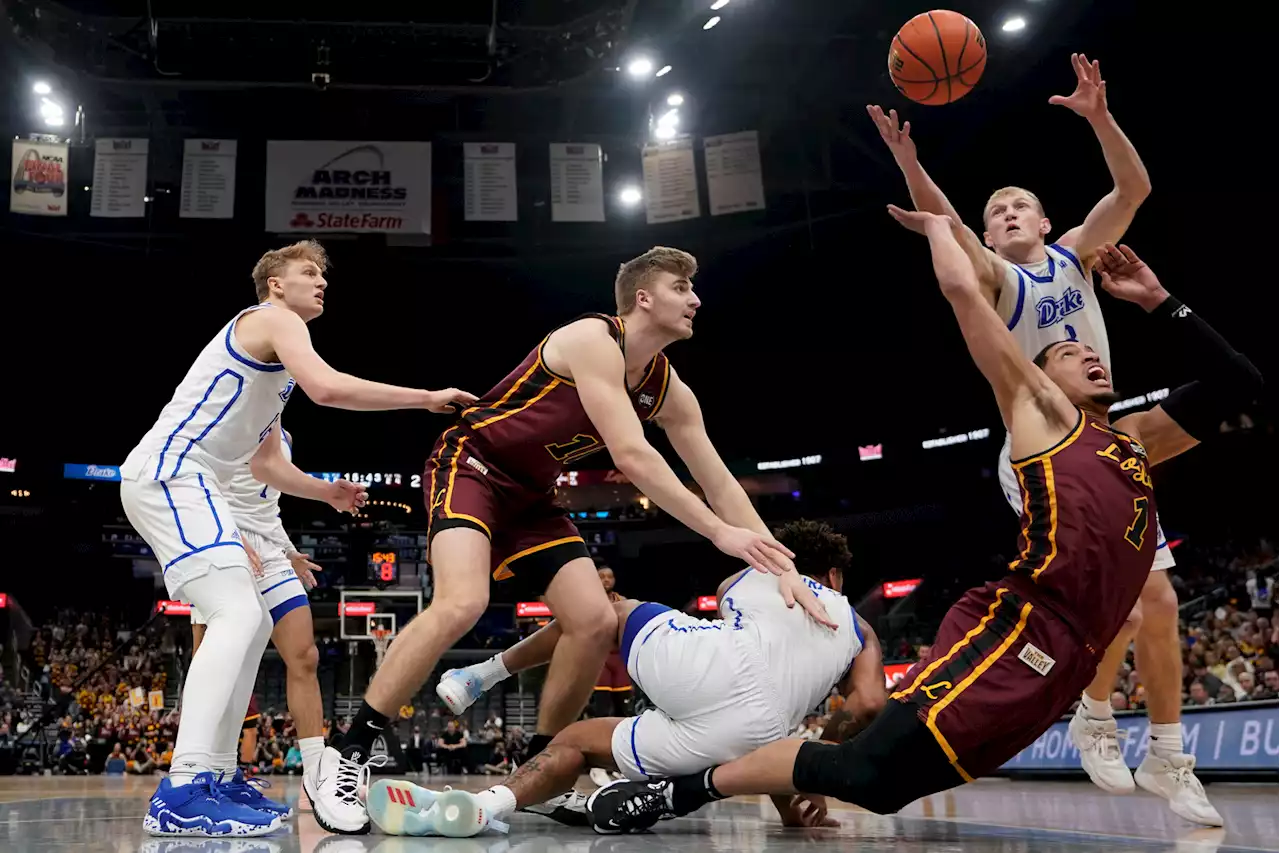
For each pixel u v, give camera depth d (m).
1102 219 4.33
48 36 15.45
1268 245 16.31
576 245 20.84
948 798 6.36
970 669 2.84
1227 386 3.50
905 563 26.92
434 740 19.20
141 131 17.89
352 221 17.06
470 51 16.62
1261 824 3.88
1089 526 2.86
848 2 15.56
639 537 30.11
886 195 19.83
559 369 3.63
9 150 17.72
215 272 22.06
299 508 27.59
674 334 3.72
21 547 26.06
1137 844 3.04
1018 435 3.04
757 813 4.77
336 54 16.48
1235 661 11.98
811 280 22.80
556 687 3.71
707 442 4.04
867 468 27.09
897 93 17.55
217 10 15.52
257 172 19.02
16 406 25.23
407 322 25.17
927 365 24.44
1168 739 3.94
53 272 21.92
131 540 27.03
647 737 3.21
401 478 27.91
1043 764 9.83
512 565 3.82
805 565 3.66
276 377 3.61
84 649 23.84
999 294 4.22
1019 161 18.31
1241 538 20.14
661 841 3.03
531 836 3.16
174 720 18.70
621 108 18.53
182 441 3.44
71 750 17.64
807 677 3.19
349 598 19.12
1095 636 2.87
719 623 3.25
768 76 17.59
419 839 3.04
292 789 8.10
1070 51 15.93
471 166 17.42
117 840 3.01
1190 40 14.75
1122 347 20.36
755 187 17.61
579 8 15.69
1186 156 16.34
